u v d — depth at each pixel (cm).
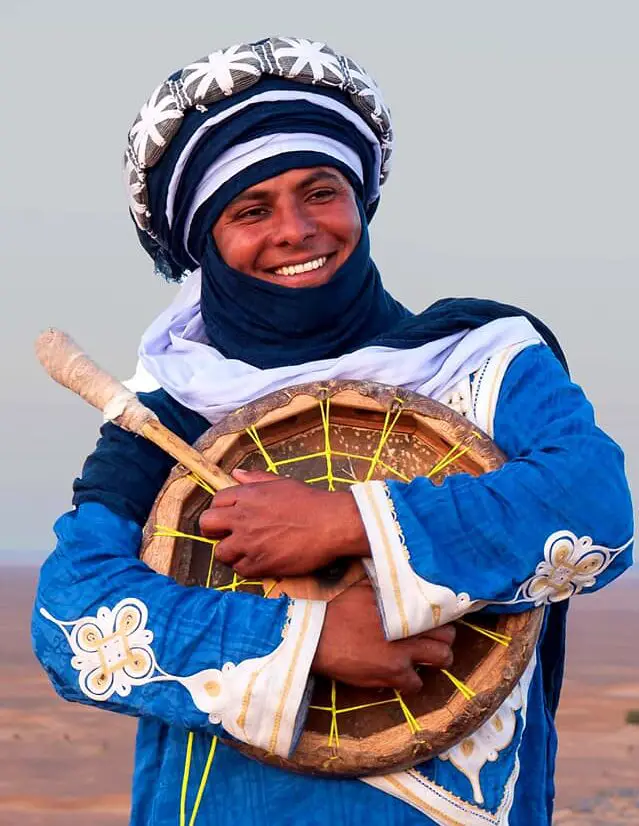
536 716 373
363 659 338
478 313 383
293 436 371
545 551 339
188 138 389
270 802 348
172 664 340
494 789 353
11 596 7438
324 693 348
